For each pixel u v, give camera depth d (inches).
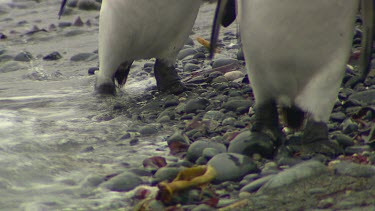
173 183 289.9
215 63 570.3
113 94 490.6
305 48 315.3
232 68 550.6
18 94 529.7
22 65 655.8
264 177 298.7
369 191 274.4
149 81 548.4
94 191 309.7
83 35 816.3
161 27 452.4
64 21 915.4
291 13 308.7
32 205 294.0
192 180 295.7
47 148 373.1
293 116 343.9
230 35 718.5
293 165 317.7
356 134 351.9
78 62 661.9
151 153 360.5
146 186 307.0
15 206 294.5
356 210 257.8
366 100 410.0
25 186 317.4
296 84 329.7
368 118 372.5
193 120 408.2
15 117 444.5
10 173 331.3
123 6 444.1
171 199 288.2
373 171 293.4
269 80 333.1
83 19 920.3
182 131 390.3
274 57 321.1
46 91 537.0
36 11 998.4
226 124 394.9
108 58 471.2
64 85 559.2
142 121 427.8
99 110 461.7
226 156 317.7
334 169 299.9
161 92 495.2
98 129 413.4
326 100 324.5
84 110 463.8
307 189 282.4
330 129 367.6
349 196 271.3
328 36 312.7
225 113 422.9
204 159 330.6
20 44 776.9
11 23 916.6
